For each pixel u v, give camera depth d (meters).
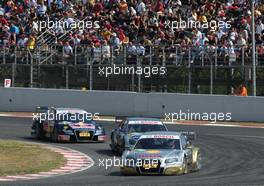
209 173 62.94
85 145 85.56
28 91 124.06
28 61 130.62
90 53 127.12
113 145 79.62
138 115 117.75
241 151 80.88
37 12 145.88
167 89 121.25
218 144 86.88
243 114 112.81
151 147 62.84
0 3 154.38
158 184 54.19
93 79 125.00
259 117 112.00
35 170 64.56
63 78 126.56
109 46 128.00
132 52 125.56
